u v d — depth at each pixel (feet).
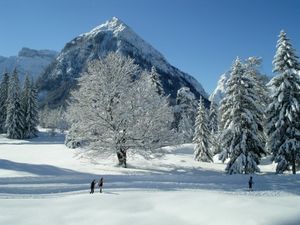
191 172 135.85
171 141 140.56
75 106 139.03
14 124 293.84
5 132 321.32
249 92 139.85
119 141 135.85
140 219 61.21
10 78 312.50
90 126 136.15
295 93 133.18
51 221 59.47
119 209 67.36
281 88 132.05
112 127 136.87
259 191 92.53
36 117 316.60
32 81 321.32
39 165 128.36
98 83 137.80
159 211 66.44
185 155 201.36
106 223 58.70
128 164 144.87
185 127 248.52
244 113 134.00
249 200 77.20
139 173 120.67
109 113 136.46
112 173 117.08
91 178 101.60
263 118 149.59
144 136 135.95
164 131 138.82
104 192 83.46
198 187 94.48
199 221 60.64
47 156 171.01
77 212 65.10
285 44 137.08
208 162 186.50
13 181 93.86
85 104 137.90
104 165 137.90
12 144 245.65
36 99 317.83
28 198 75.87
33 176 101.86
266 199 80.48
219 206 70.08
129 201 73.51
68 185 90.89
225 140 138.00
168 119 141.59
